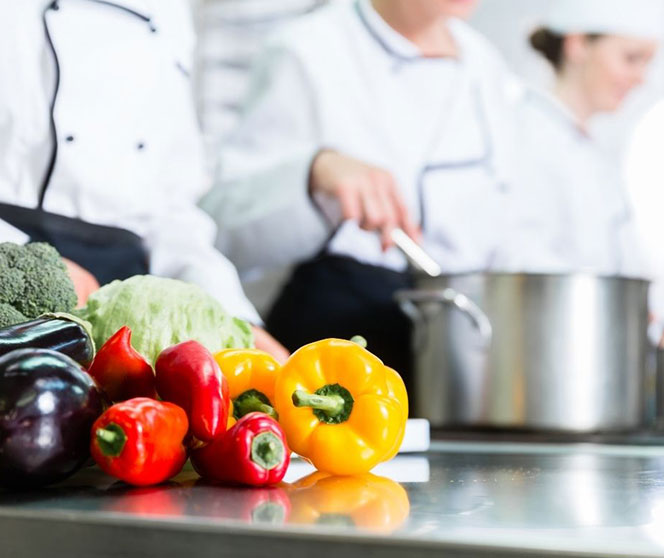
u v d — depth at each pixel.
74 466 0.65
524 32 2.02
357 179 1.98
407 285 1.99
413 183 2.01
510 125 2.03
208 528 0.50
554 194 2.02
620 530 0.52
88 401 0.65
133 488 0.67
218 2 2.04
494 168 2.03
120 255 1.51
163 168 1.62
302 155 1.99
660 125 1.99
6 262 0.86
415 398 1.71
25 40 1.42
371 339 1.97
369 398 0.77
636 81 2.00
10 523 0.55
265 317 1.97
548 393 1.57
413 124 2.02
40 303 0.87
